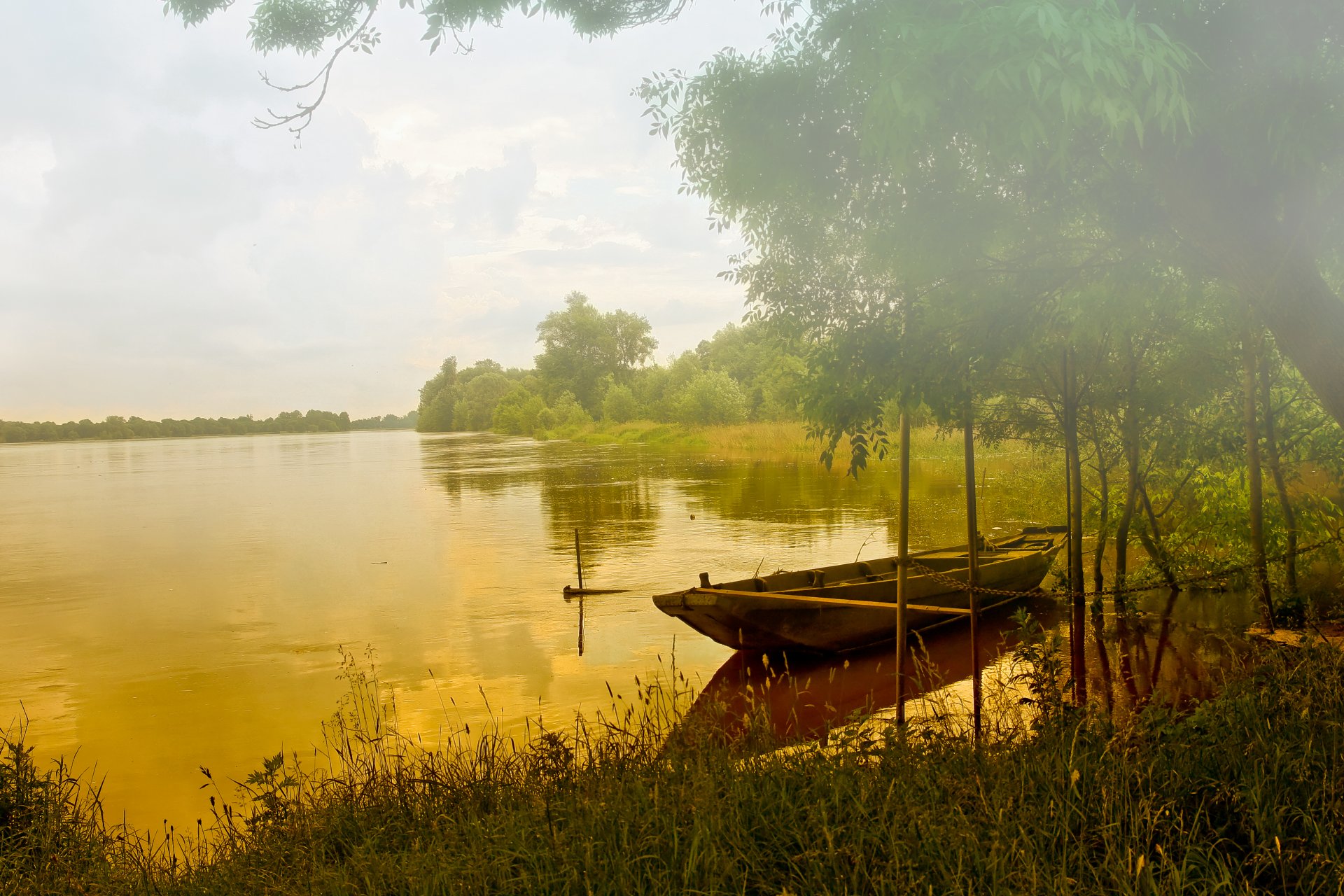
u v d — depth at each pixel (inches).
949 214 199.8
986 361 227.6
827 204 219.5
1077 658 350.9
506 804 192.4
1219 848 138.6
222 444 3961.6
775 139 213.3
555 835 158.6
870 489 1018.7
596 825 160.4
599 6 226.7
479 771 230.8
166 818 247.6
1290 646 314.8
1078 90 136.2
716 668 376.2
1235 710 194.4
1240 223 174.6
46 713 340.8
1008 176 198.8
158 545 783.1
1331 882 124.8
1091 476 553.9
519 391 4153.5
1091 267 207.2
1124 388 403.5
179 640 449.1
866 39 175.9
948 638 411.8
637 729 294.2
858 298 237.1
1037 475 756.6
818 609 375.9
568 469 1555.1
